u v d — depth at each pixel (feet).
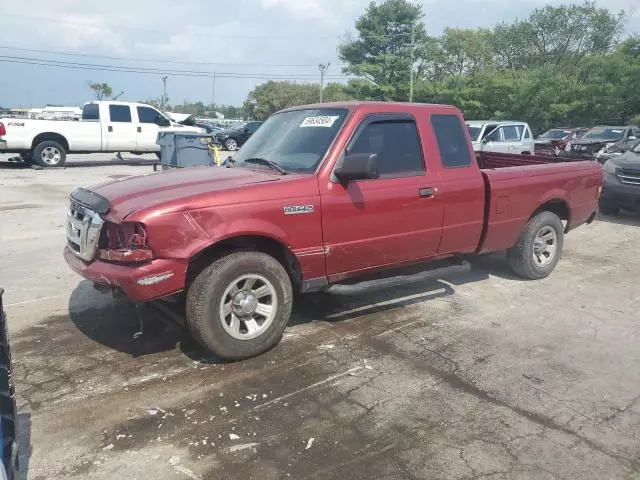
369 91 186.29
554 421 11.76
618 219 35.53
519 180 19.43
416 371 13.91
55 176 52.49
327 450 10.68
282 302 14.51
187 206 12.85
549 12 198.80
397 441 10.98
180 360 14.30
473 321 17.26
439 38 204.44
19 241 26.81
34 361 14.15
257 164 16.21
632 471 10.16
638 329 16.84
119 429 11.27
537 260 21.36
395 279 16.53
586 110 139.44
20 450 10.53
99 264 13.17
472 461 10.39
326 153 15.03
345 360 14.44
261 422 11.58
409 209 16.30
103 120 61.77
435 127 17.33
